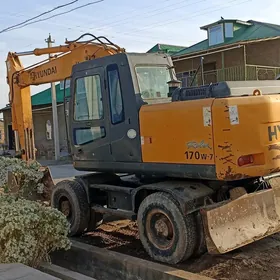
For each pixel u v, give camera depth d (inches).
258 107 216.4
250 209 227.6
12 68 429.1
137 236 300.5
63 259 271.1
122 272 234.8
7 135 1364.4
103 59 268.2
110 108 265.1
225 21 1049.5
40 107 1198.3
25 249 215.6
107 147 269.4
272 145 219.9
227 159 207.9
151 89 261.7
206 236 213.6
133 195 257.8
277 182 241.1
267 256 232.8
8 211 218.7
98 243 289.1
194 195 226.7
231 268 218.7
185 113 223.9
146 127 244.5
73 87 292.7
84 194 299.6
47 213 232.4
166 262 232.7
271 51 922.1
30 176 272.8
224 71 893.8
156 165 240.8
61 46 377.7
